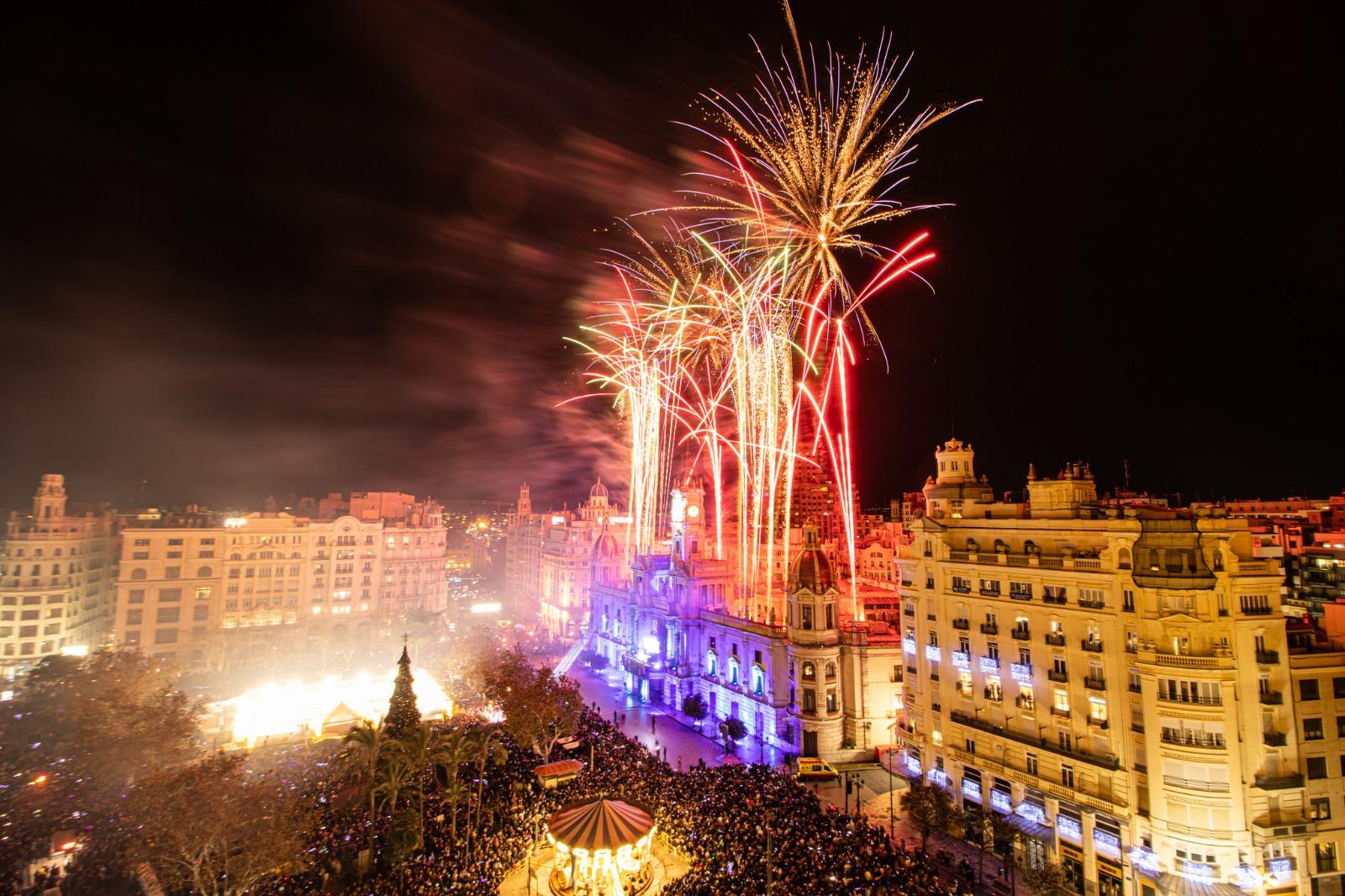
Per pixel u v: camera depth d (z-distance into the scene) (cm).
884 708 8750
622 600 13750
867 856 5200
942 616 6981
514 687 7656
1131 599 5291
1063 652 5784
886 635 8975
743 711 9738
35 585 11531
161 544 13425
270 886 5206
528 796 6994
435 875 5353
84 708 7062
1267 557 5975
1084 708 5575
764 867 5006
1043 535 6091
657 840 6091
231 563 14112
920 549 7356
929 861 5853
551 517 19438
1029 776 5872
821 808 6819
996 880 5500
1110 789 5319
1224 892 4584
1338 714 5038
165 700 7100
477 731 6625
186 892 5122
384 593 15912
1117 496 9656
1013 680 6191
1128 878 5081
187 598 13550
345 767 7025
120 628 12938
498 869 5550
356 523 15588
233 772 5503
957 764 6631
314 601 14925
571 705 8156
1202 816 4769
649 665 11662
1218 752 4766
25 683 9419
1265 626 5006
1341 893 4791
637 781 7069
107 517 13800
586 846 4862
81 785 6775
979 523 6762
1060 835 5619
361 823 6378
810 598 8819
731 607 11894
